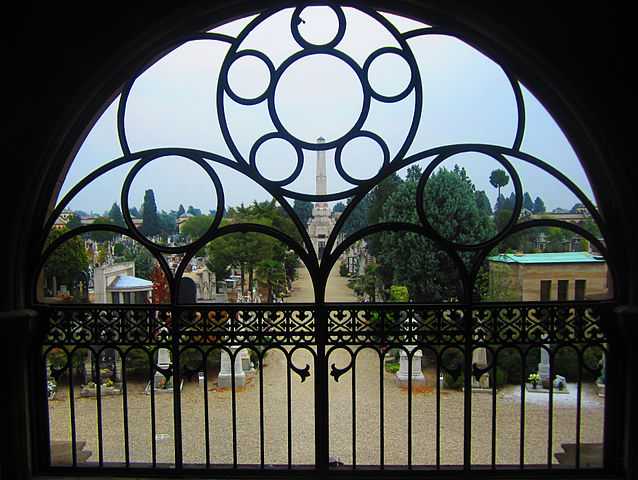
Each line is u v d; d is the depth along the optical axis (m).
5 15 1.75
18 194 1.83
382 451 2.01
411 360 2.01
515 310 1.98
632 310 1.81
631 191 1.79
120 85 1.98
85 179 2.04
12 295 1.88
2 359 1.90
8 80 1.78
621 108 1.75
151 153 2.05
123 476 2.04
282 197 2.05
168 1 1.79
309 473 2.01
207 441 2.03
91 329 2.04
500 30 1.78
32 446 2.05
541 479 1.98
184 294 2.11
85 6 1.79
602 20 1.72
